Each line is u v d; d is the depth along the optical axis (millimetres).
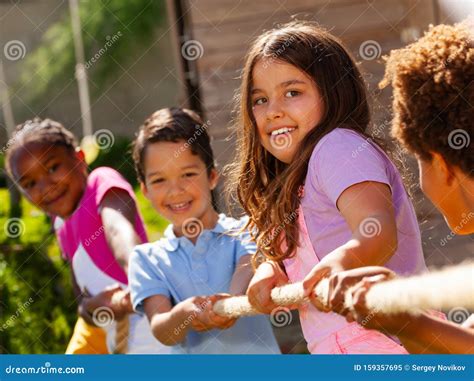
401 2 8102
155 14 16109
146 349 5027
